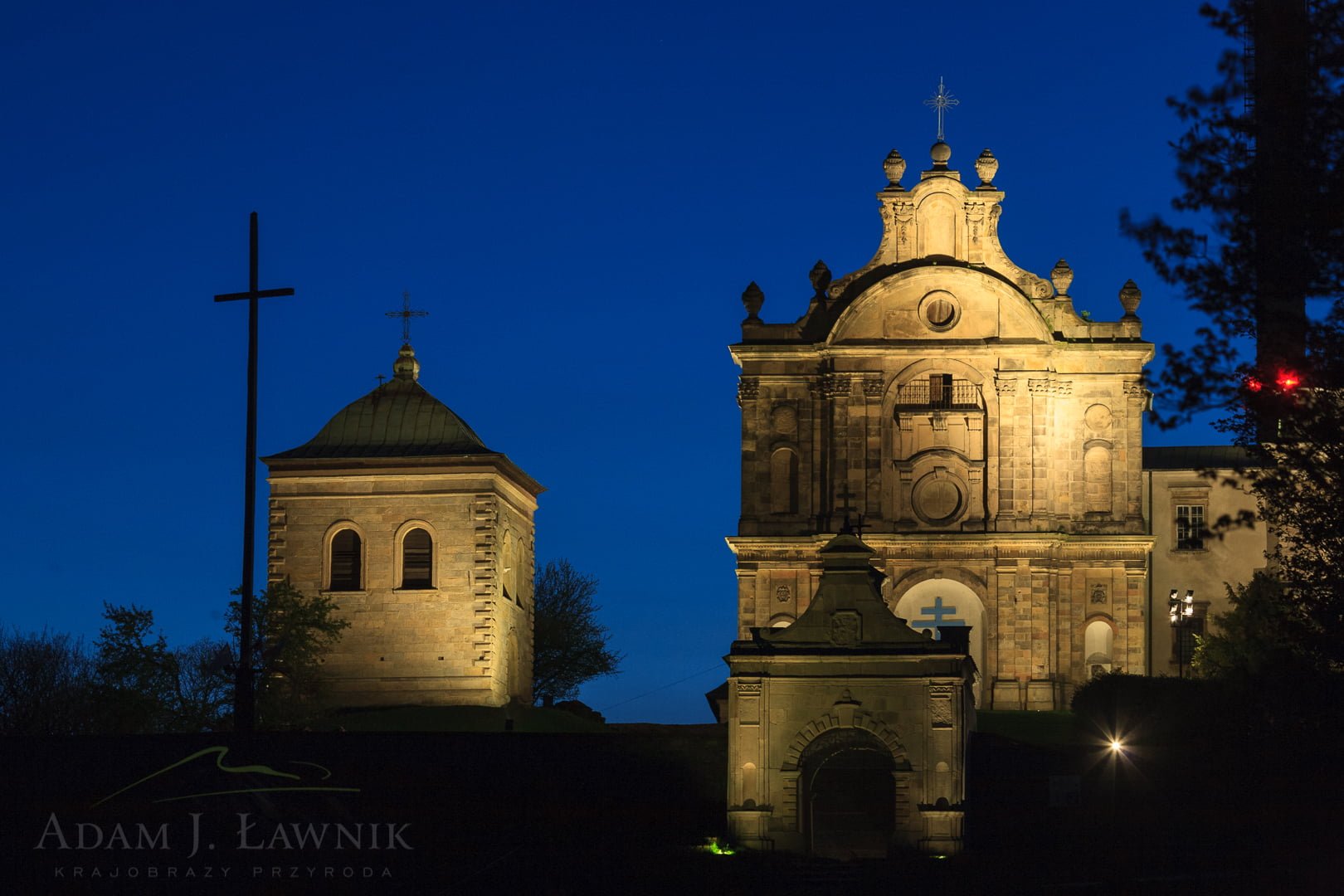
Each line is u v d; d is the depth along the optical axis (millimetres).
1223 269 38219
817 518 91625
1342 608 41500
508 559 93812
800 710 60031
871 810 63938
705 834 62594
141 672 78812
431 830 61562
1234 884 46875
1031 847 58562
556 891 49719
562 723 89812
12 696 88375
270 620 85250
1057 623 90688
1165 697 70188
